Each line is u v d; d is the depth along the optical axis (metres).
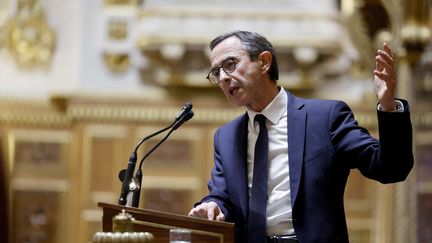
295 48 30.80
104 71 31.91
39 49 32.28
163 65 31.27
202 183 30.52
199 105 30.94
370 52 29.70
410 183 25.41
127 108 31.02
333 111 11.02
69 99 31.03
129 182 11.38
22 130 31.25
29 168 30.98
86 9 32.31
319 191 10.67
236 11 31.27
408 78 25.17
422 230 25.52
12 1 32.66
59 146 31.11
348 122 10.92
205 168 30.59
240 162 11.23
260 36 11.31
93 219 30.41
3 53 32.31
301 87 31.30
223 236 9.77
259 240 10.70
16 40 32.31
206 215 10.66
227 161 11.33
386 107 9.88
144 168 30.56
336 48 30.83
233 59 11.07
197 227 9.84
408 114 9.88
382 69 9.84
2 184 30.55
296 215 10.64
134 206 11.33
